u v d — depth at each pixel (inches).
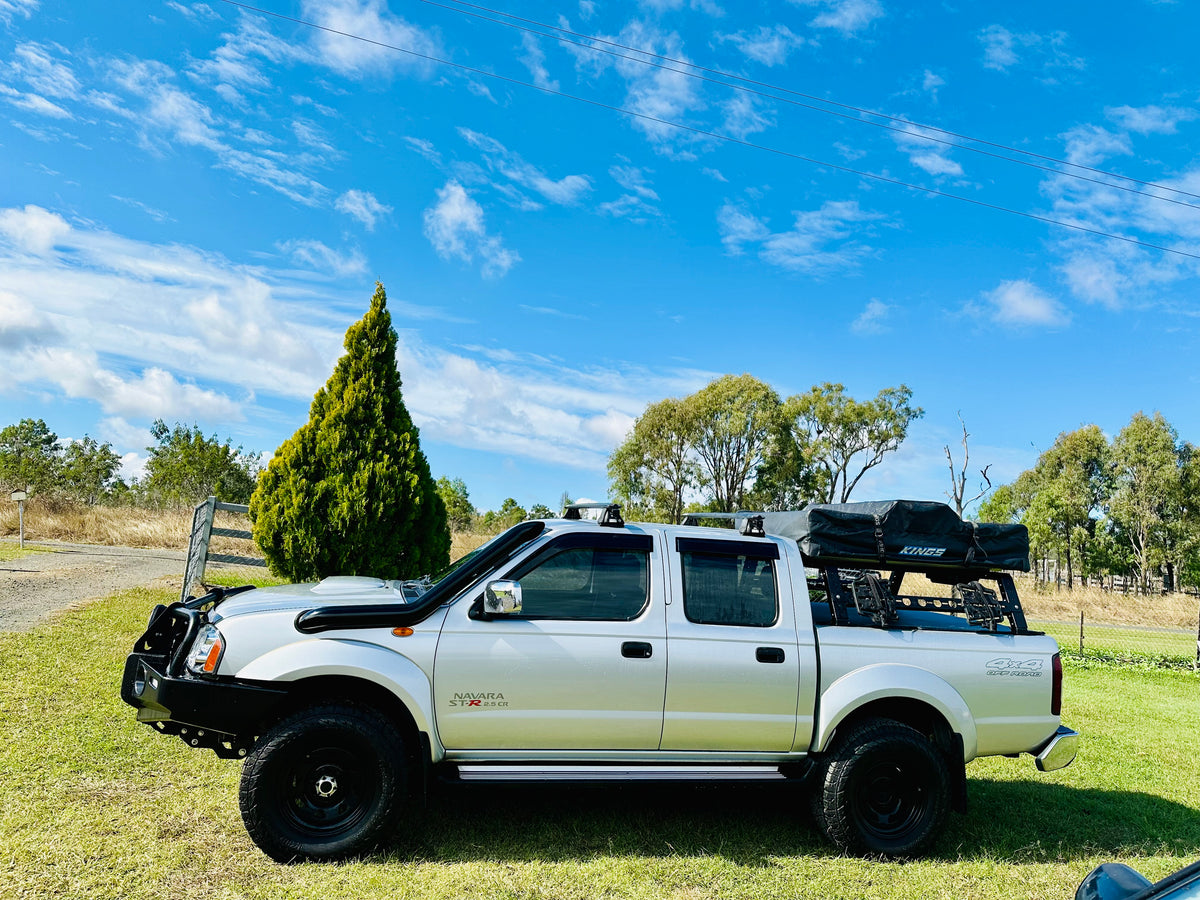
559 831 195.6
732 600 199.3
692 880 171.9
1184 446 2336.4
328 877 162.2
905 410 2429.9
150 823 181.9
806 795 220.8
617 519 199.8
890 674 197.0
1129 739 343.6
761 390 2331.4
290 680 172.7
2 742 223.5
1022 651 207.0
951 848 202.5
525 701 181.5
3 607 423.8
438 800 213.0
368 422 458.9
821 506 209.0
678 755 190.5
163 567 652.7
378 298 473.1
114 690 283.1
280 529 441.7
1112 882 95.0
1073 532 2375.7
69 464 1807.3
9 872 153.7
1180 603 1301.7
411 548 465.4
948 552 211.6
